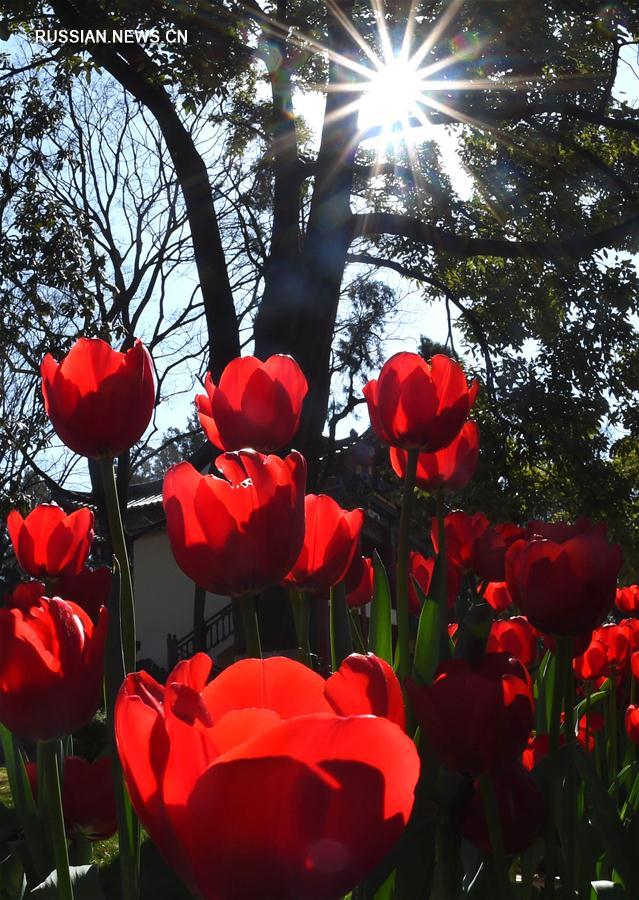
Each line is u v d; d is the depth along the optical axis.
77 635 0.87
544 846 1.20
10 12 14.27
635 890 1.15
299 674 0.62
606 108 17.23
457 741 0.92
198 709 0.50
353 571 1.75
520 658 1.89
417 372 1.44
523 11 15.19
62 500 14.88
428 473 1.70
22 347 12.93
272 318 15.63
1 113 14.45
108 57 14.61
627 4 15.07
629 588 2.98
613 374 17.09
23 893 0.98
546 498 17.28
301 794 0.44
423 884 0.99
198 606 18.25
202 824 0.44
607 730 2.10
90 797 1.20
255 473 0.93
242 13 14.50
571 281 17.34
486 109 16.19
